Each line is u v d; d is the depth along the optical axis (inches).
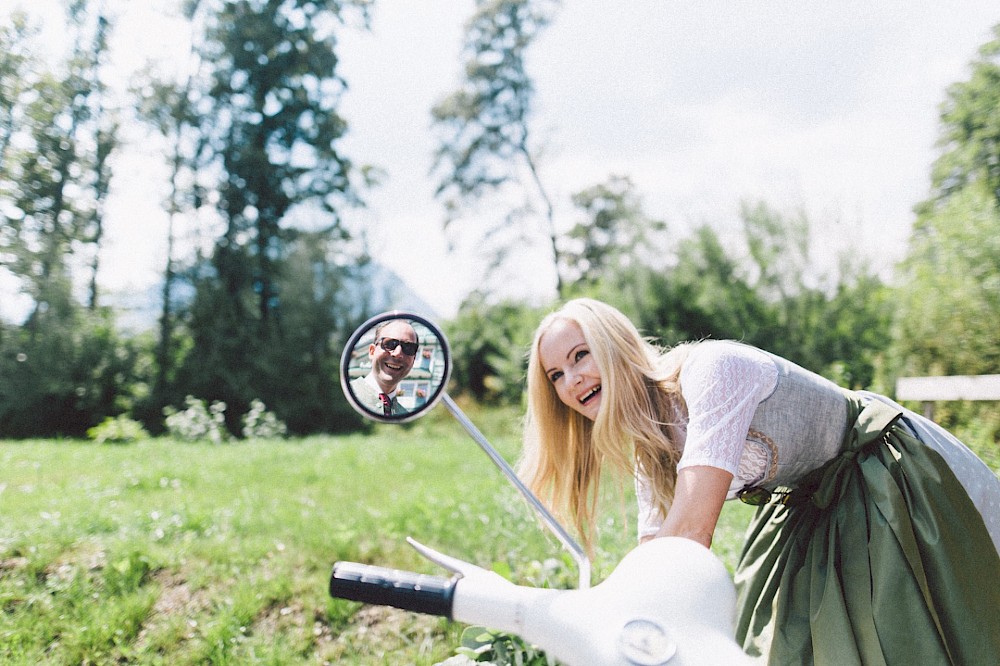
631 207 661.9
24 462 327.3
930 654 56.8
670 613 35.4
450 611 39.3
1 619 133.3
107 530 189.2
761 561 72.7
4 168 812.6
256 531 193.0
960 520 61.6
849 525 63.5
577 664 35.0
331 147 981.8
